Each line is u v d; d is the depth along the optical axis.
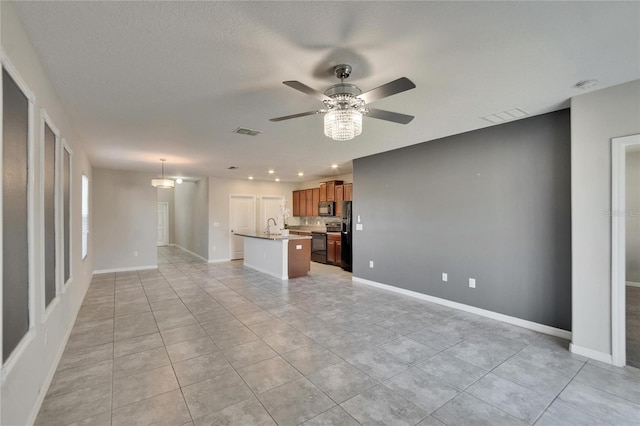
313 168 6.84
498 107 3.06
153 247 7.42
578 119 2.78
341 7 1.55
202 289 5.33
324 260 8.22
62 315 2.88
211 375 2.48
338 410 2.05
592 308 2.75
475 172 4.00
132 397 2.18
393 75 2.32
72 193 3.49
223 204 8.66
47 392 2.23
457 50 1.97
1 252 1.36
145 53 2.00
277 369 2.58
